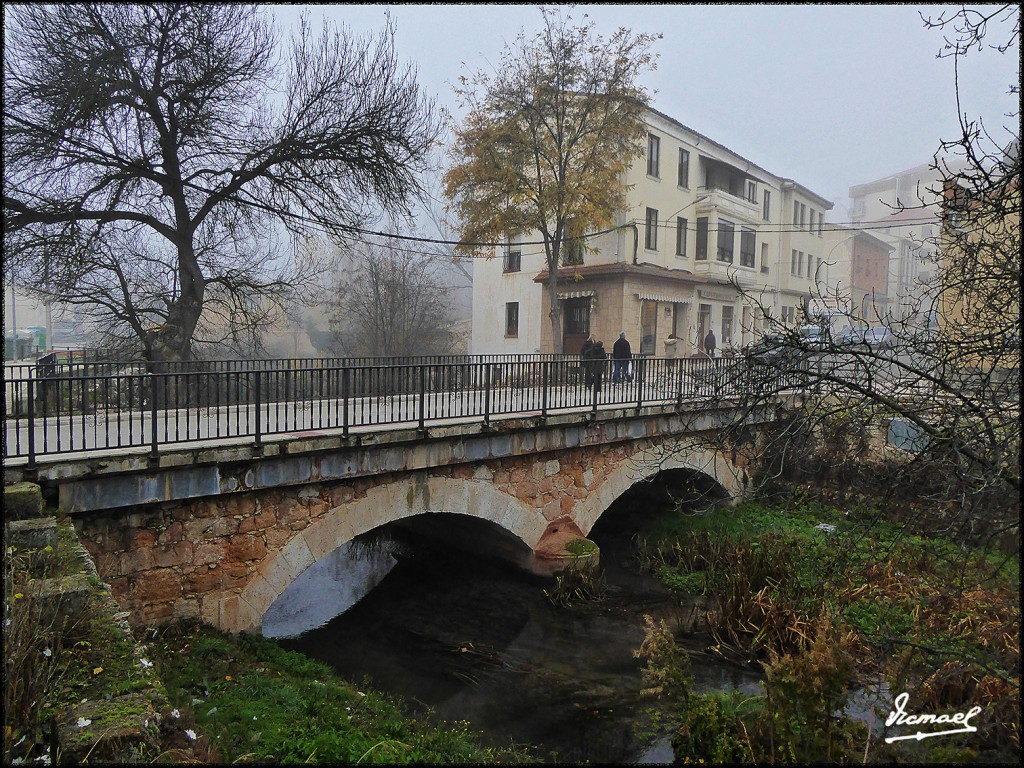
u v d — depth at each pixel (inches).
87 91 450.6
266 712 209.6
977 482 202.2
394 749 188.1
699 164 1065.5
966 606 280.2
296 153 567.5
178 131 535.2
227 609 275.0
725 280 1066.7
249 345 714.8
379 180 600.1
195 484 259.4
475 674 309.6
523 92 724.0
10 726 119.2
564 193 725.3
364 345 1245.1
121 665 151.0
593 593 408.8
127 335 603.5
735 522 502.9
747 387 249.9
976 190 199.8
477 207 740.7
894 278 1557.6
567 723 261.4
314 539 301.3
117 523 246.1
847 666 199.9
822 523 481.7
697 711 228.4
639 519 569.9
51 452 229.3
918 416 228.4
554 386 432.1
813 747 198.2
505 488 390.3
